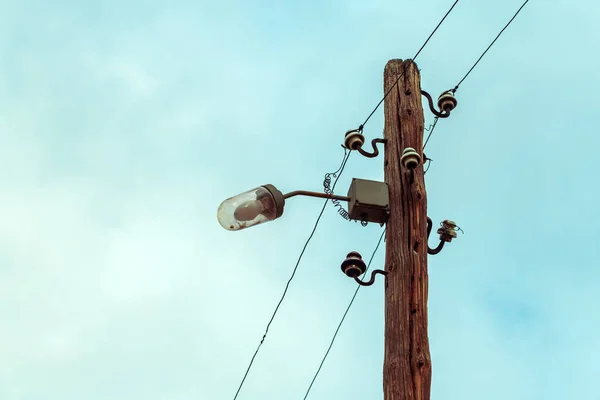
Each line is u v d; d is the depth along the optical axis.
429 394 6.08
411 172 7.18
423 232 6.96
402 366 6.14
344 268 6.96
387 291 6.67
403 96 7.93
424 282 6.67
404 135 7.63
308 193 7.35
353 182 7.29
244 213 7.17
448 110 8.11
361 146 7.65
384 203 7.12
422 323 6.39
